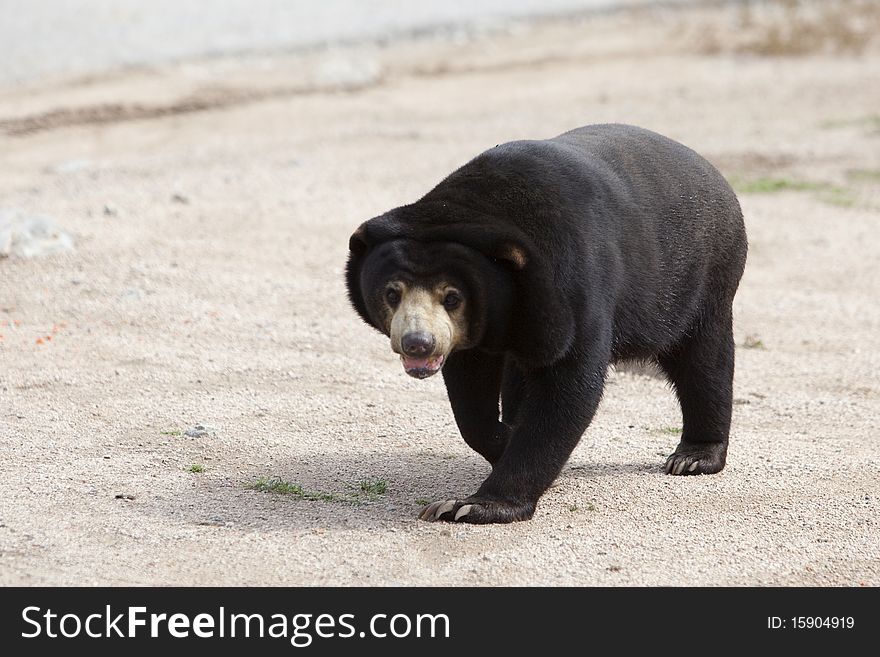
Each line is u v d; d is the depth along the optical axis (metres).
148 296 14.38
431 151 22.33
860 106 26.59
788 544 8.75
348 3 42.41
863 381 12.77
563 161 8.79
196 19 38.56
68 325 13.43
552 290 8.28
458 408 9.43
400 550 8.36
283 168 20.89
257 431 10.76
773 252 17.69
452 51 34.31
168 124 25.22
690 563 8.38
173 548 8.27
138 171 20.50
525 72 30.92
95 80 29.39
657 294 9.41
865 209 19.72
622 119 25.11
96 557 8.09
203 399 11.49
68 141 23.66
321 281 15.39
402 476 9.84
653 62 31.94
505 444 9.56
